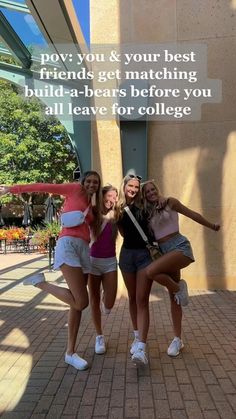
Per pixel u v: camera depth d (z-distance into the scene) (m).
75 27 6.31
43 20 5.71
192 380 3.66
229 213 7.56
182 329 5.15
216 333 4.98
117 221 4.12
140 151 7.44
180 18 7.54
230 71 7.52
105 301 4.26
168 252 3.98
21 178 21.92
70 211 3.90
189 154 7.61
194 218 4.09
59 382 3.66
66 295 3.88
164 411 3.12
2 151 21.77
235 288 7.56
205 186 7.60
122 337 4.86
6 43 7.01
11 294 7.61
